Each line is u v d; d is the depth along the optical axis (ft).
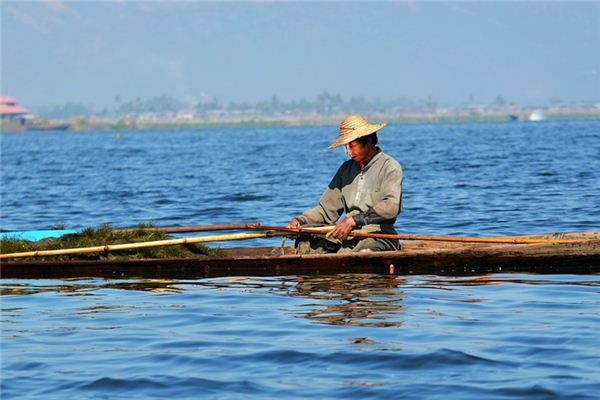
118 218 209.77
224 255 136.26
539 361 77.05
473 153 483.51
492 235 162.91
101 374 76.23
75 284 117.29
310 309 99.19
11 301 106.63
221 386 72.64
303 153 582.76
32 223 203.00
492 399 68.28
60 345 85.81
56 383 74.13
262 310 99.45
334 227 119.65
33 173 413.59
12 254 123.75
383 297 104.88
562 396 68.23
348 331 88.63
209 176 353.92
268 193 262.47
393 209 118.83
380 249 122.11
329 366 77.25
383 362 77.87
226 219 201.77
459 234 164.96
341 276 118.83
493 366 76.02
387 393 70.08
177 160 522.06
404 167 372.58
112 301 106.01
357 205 121.49
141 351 83.05
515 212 195.72
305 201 236.02
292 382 73.36
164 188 294.46
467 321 92.12
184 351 82.79
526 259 121.29
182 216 210.18
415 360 78.13
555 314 94.79
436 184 275.39
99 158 588.91
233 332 89.66
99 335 89.40
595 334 85.51
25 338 88.58
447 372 74.79
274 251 135.74
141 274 121.80
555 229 168.86
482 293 106.73
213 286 114.42
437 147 605.73
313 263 120.26
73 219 210.38
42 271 122.31
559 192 235.61
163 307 102.27
